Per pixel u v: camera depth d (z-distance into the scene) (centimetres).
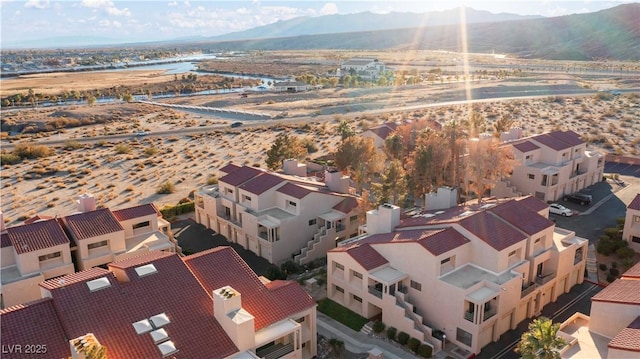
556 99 18362
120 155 12344
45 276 5109
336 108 18575
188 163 11631
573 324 4341
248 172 7338
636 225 6306
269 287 4491
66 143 13738
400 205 6706
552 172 8081
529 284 5041
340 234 6662
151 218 6244
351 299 5200
